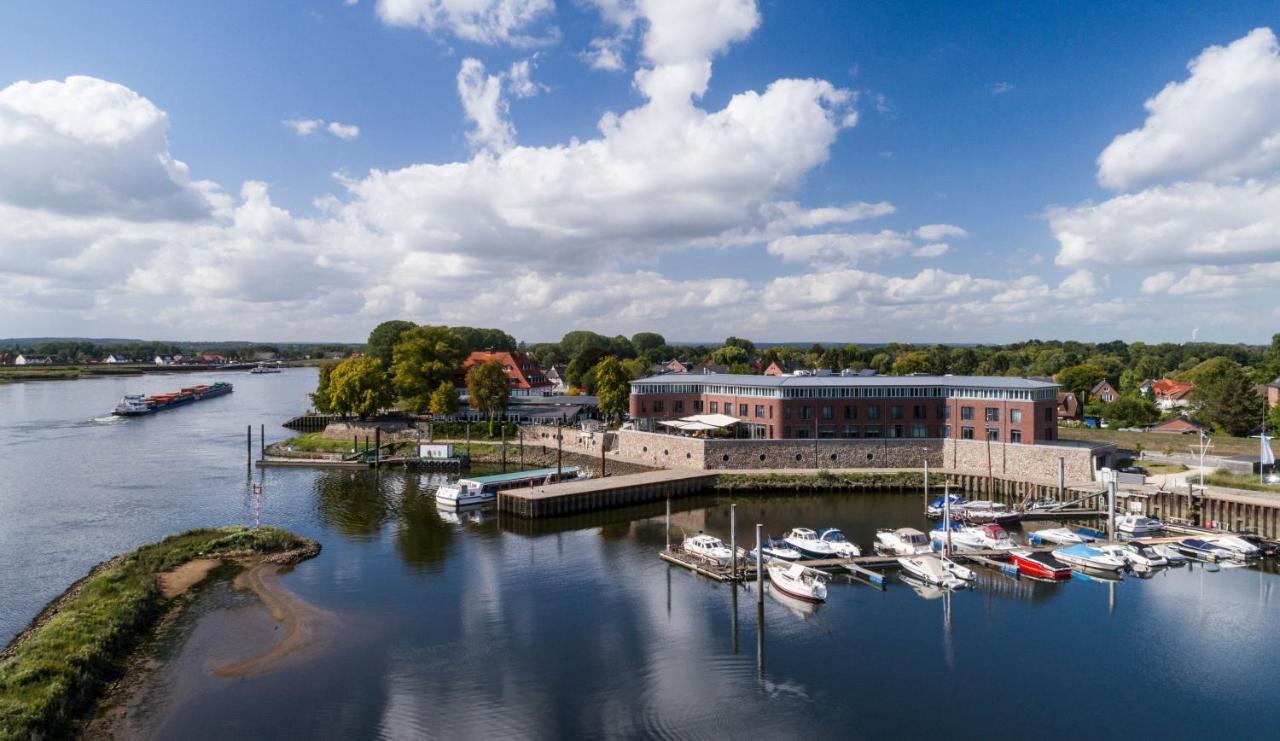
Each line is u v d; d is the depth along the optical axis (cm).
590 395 17912
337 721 3894
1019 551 6650
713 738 3766
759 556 5391
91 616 4819
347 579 6169
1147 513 8181
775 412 11006
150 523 8000
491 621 5278
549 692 4228
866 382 10969
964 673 4491
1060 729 3881
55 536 7400
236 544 6819
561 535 7731
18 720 3444
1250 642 4934
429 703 4094
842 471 10056
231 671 4441
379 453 12206
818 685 4331
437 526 8131
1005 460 9894
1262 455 8531
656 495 9394
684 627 5178
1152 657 4716
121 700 4062
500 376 14288
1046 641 4953
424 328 15962
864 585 6081
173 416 19250
